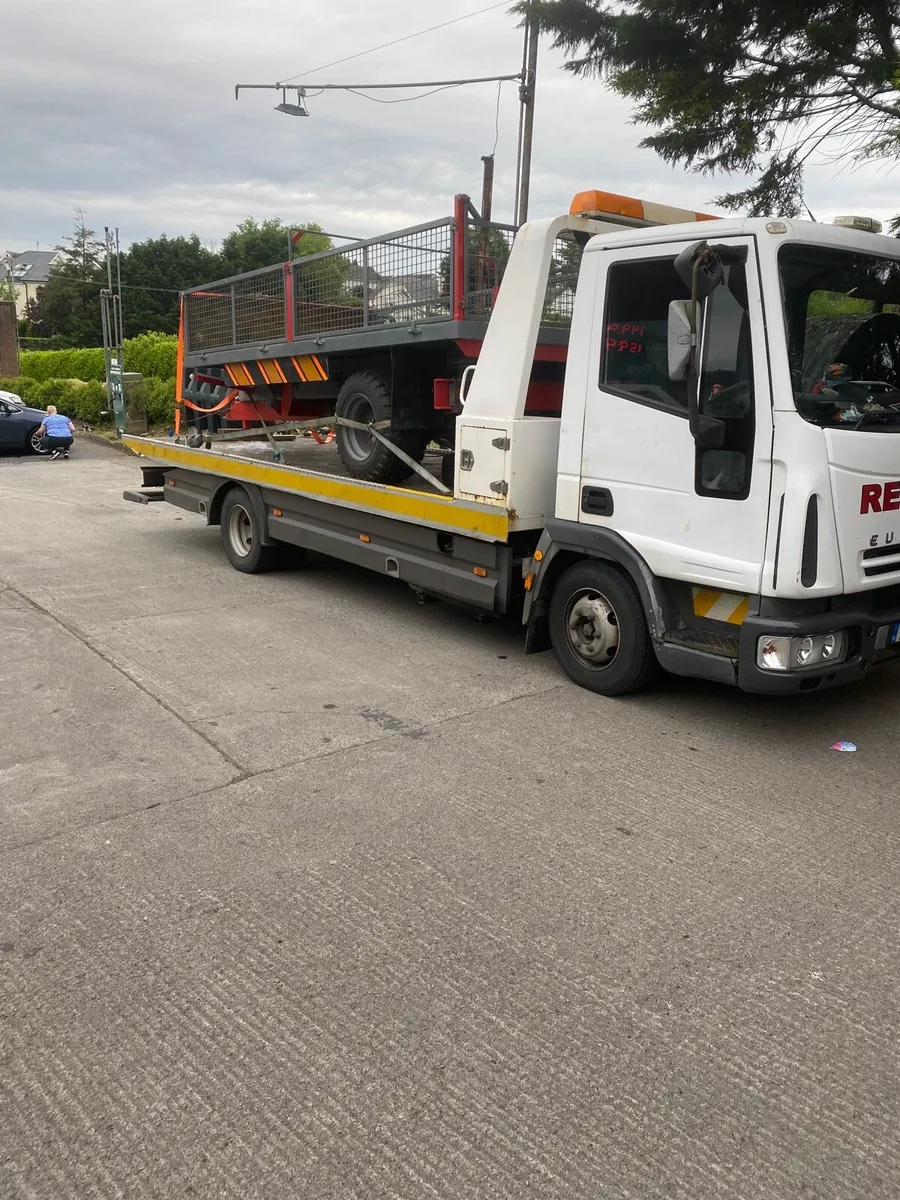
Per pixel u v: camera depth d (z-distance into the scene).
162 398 22.00
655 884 3.45
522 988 2.85
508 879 3.47
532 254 5.26
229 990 2.84
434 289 6.00
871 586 4.49
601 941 3.10
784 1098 2.43
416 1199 2.12
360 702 5.31
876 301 4.66
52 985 2.86
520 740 4.78
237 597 7.76
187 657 6.10
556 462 5.61
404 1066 2.53
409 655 6.21
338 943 3.07
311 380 7.73
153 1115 2.36
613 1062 2.55
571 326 5.17
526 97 14.91
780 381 4.19
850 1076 2.51
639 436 4.82
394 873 3.51
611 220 5.46
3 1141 2.28
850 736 4.89
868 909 3.31
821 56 6.79
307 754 4.58
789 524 4.21
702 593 4.80
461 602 6.27
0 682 5.57
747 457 4.34
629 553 4.93
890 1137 2.31
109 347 25.28
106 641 6.43
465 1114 2.36
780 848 3.73
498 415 5.52
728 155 7.70
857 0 6.50
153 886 3.41
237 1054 2.57
